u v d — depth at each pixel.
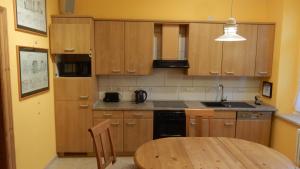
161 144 2.24
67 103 3.47
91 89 3.45
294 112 3.53
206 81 4.07
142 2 3.83
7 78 2.21
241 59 3.71
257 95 4.10
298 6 3.44
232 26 2.41
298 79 3.47
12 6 2.32
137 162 1.84
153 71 4.01
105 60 3.64
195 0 3.85
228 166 1.78
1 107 2.20
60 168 3.24
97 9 3.81
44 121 3.11
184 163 1.83
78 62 3.52
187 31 3.79
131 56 3.65
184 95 4.09
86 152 3.59
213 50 3.68
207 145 2.23
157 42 3.91
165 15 3.87
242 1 3.89
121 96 4.04
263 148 2.17
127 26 3.59
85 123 3.51
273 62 3.70
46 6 3.14
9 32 2.27
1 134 2.23
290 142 3.20
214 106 3.68
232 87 4.10
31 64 2.68
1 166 2.28
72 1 3.51
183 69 4.01
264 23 3.64
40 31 2.94
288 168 1.76
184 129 3.52
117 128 3.53
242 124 3.54
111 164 2.42
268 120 3.55
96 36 3.58
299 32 3.47
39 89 2.90
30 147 2.71
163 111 3.49
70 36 3.33
